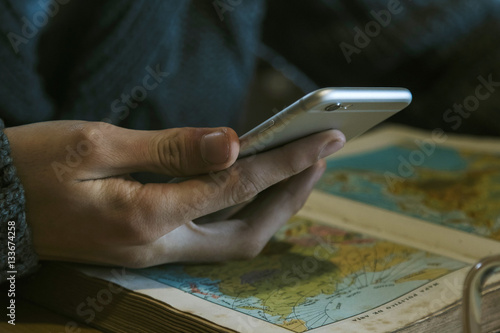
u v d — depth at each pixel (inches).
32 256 22.1
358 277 22.9
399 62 45.9
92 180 21.3
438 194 32.8
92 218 21.2
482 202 31.4
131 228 21.2
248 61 37.3
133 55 29.9
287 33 47.9
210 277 22.9
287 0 46.4
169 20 30.9
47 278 23.2
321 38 46.9
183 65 34.0
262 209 24.3
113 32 29.0
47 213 21.4
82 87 29.2
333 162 38.9
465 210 30.3
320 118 19.7
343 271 23.5
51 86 29.9
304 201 25.0
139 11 29.2
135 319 20.9
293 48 48.2
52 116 29.1
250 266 24.2
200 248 23.3
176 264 24.1
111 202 21.0
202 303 20.4
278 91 47.1
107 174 21.4
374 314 19.6
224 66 35.6
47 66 29.4
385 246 26.2
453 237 27.0
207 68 34.8
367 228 28.7
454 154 40.3
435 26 44.4
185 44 34.0
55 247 22.1
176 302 20.4
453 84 45.8
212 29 34.6
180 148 20.8
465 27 44.4
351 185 34.4
